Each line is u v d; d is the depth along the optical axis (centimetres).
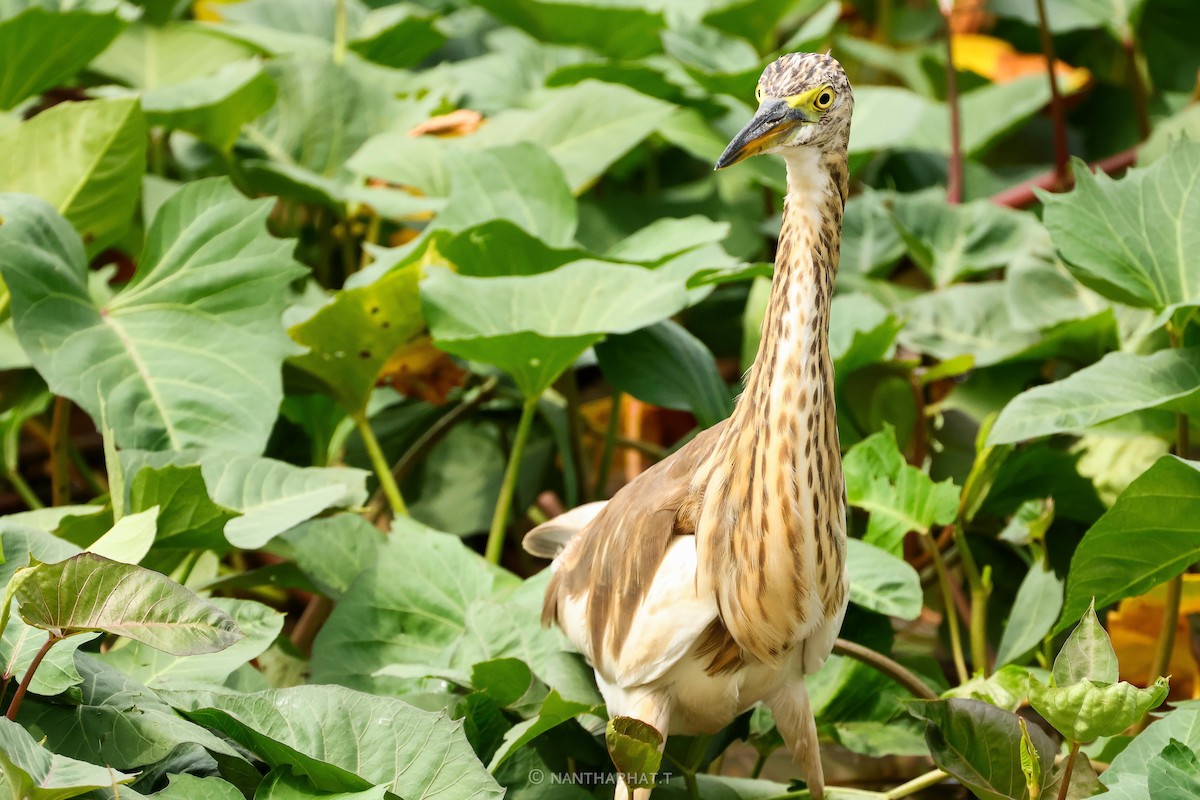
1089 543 602
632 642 593
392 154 651
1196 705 594
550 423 646
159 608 582
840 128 587
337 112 714
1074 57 897
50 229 619
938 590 633
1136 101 799
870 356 632
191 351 620
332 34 850
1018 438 608
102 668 594
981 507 630
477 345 617
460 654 606
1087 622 582
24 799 577
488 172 641
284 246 625
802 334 587
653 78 734
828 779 624
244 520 607
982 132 792
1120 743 602
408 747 589
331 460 643
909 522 617
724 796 603
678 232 637
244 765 591
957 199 732
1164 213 617
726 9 781
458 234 629
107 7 651
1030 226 666
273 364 620
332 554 617
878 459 619
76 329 617
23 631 589
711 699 595
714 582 590
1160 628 624
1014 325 638
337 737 589
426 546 616
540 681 601
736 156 586
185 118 650
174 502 603
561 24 777
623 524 595
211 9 844
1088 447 635
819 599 591
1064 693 578
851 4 984
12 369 639
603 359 629
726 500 589
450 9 925
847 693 612
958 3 912
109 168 630
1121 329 636
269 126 710
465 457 652
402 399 652
